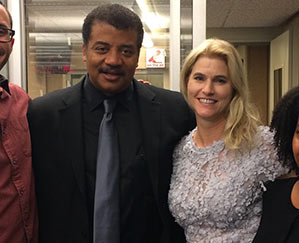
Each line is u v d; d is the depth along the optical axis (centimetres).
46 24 206
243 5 379
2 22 117
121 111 132
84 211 123
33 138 128
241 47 557
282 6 385
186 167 127
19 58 192
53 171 127
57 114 129
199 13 190
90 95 130
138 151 129
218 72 117
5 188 113
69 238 126
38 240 129
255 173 113
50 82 210
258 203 115
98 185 122
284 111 95
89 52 121
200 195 118
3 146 114
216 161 120
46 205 129
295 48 420
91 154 126
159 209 128
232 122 118
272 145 115
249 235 113
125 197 124
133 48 120
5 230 113
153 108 135
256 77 561
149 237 131
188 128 138
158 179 128
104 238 118
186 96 129
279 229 93
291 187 98
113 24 116
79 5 205
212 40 121
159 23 202
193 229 121
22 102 129
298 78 420
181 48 194
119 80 122
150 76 204
